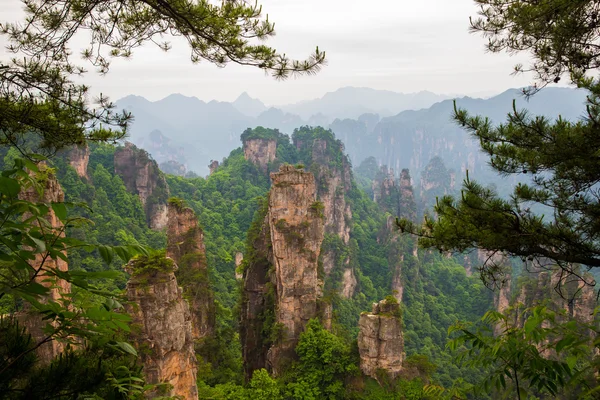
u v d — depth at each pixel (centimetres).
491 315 760
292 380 3862
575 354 594
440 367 6869
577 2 920
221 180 12106
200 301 4356
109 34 1062
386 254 10950
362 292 9831
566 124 1048
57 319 538
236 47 1002
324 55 1022
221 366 4250
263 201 5753
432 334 8800
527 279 6912
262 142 12688
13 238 470
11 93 1042
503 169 1102
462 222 1145
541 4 993
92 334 553
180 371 2589
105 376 566
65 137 1192
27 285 474
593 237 1038
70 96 1123
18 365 510
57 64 1096
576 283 5703
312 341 3872
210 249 8844
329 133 13588
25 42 1046
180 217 4762
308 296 4300
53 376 509
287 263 4241
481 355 673
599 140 956
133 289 2444
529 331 613
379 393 3522
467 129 1180
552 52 1046
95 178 8500
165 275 2527
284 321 4256
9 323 548
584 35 976
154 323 2431
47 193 2255
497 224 1071
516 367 625
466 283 10750
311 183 4375
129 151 9162
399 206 14025
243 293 5191
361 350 3744
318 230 4322
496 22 1116
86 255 5631
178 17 993
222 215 10831
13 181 462
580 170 1016
